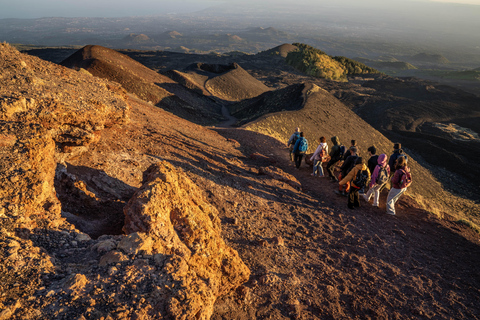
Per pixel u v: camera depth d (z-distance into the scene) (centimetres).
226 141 1705
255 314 429
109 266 300
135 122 1191
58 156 592
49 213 374
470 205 4491
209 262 396
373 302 543
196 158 1034
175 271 310
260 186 1010
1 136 407
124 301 264
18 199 349
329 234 788
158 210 381
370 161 1059
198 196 534
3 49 759
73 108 624
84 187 563
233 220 689
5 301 235
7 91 556
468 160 7006
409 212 1033
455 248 837
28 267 277
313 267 608
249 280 494
